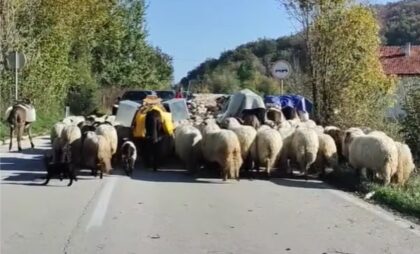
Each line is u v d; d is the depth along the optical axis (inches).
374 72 912.3
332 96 913.5
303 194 506.9
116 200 467.2
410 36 3031.5
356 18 895.7
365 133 689.0
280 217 410.0
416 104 757.9
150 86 2315.5
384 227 382.0
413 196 480.7
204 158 612.7
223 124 700.0
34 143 942.4
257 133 601.9
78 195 488.1
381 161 538.0
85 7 1464.1
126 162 608.7
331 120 904.9
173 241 340.5
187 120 778.8
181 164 697.0
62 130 625.9
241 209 437.4
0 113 1121.4
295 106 972.6
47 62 1307.8
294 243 338.0
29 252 315.6
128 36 2161.7
